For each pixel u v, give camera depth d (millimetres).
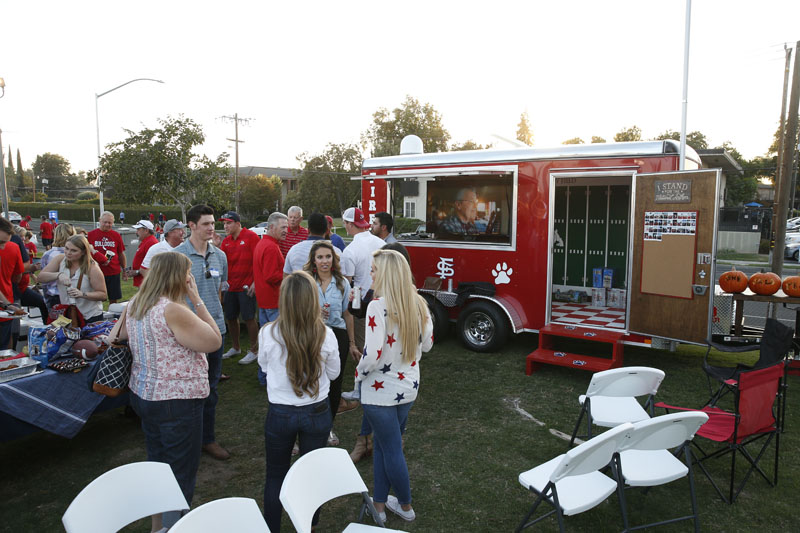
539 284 6270
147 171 15164
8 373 3461
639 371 3633
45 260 6527
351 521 3273
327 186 40375
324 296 3898
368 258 4812
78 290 4559
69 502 3480
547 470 2971
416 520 3266
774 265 11039
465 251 6762
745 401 3316
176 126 15414
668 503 3441
